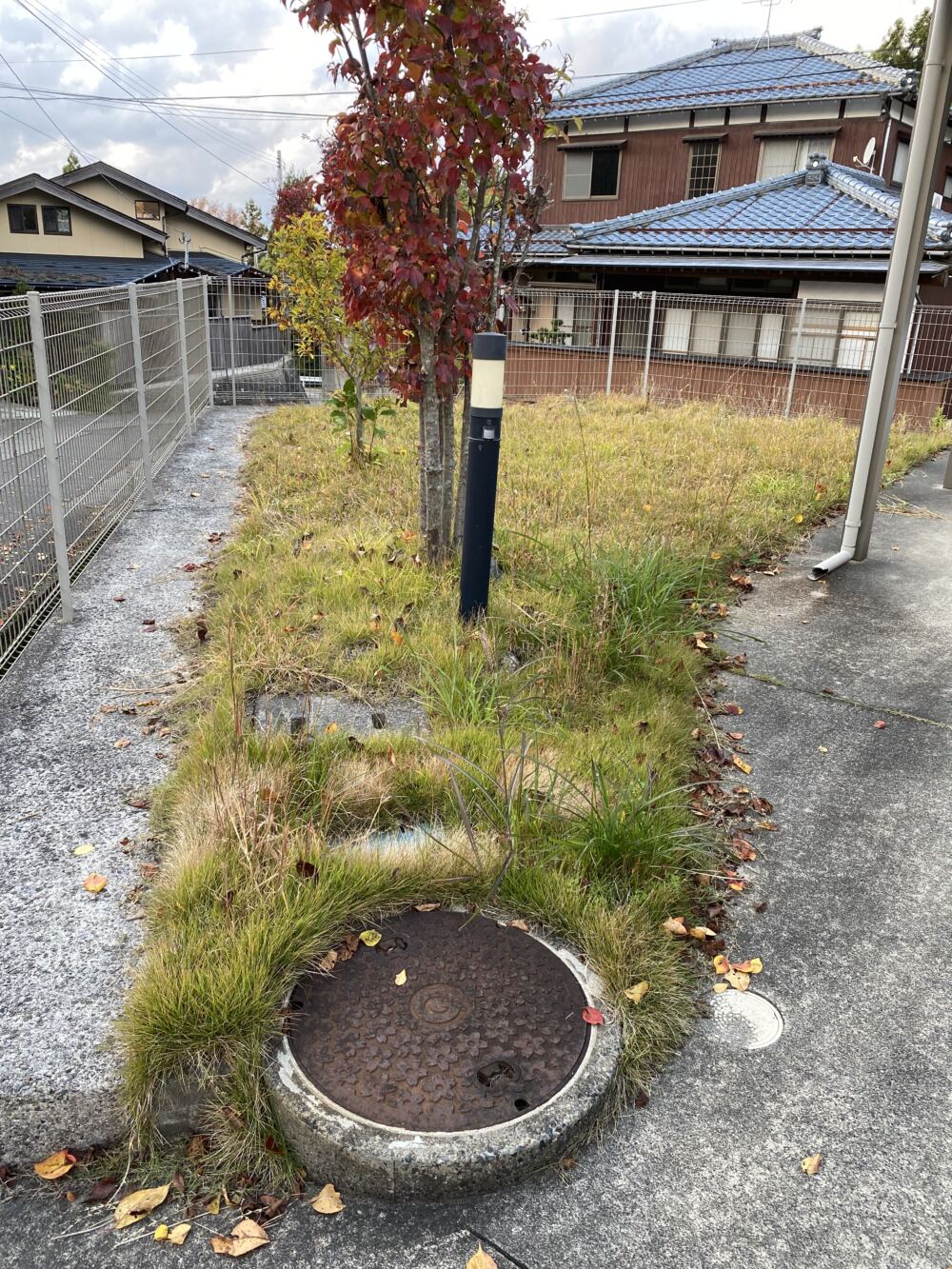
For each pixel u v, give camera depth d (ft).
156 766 10.76
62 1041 6.91
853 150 61.21
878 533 21.67
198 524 21.01
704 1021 7.61
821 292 47.80
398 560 16.79
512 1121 6.30
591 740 11.04
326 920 7.88
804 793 10.91
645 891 8.64
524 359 54.95
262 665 12.64
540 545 16.94
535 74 14.39
